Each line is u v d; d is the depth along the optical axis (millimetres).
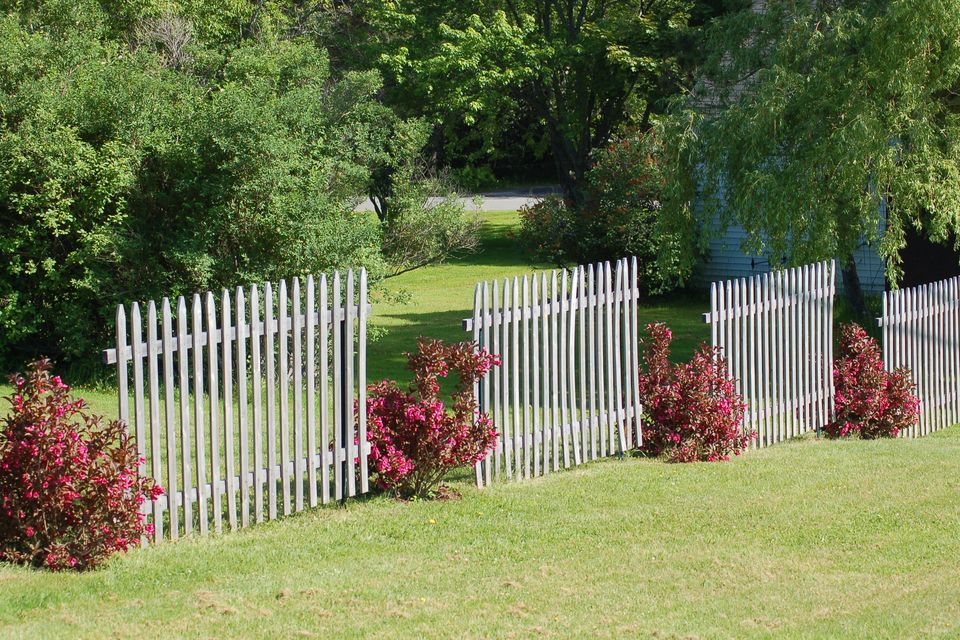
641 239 24688
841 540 7152
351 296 7789
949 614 5730
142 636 5207
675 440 9742
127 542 6414
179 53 18672
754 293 10500
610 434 9758
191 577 6188
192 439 10594
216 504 7074
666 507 7969
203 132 14250
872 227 15930
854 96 15742
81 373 14508
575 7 36812
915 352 12367
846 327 11969
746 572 6465
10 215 14391
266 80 16359
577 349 10102
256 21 25250
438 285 29531
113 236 13945
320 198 14820
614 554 6816
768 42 18562
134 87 14633
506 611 5719
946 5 14961
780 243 16359
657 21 34688
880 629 5496
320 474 8844
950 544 7066
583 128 36656
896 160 15898
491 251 36250
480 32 34281
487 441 8312
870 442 11047
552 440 9242
